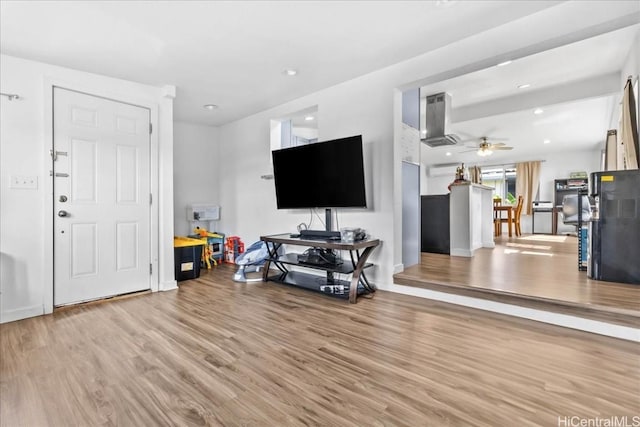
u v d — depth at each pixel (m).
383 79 3.16
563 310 2.25
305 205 3.62
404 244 3.61
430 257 4.39
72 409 1.40
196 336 2.18
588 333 2.14
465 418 1.31
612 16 1.96
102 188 3.09
